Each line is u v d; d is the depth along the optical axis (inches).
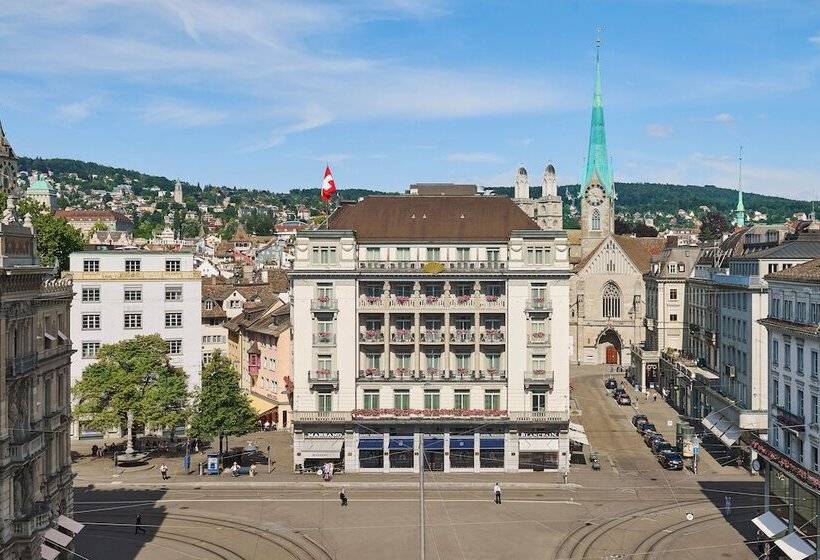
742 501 3503.9
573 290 7736.2
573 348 7775.6
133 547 2915.8
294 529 3137.3
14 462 2261.3
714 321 5241.1
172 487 3772.1
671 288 6471.5
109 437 4795.8
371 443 4023.1
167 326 4795.8
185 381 4490.7
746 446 4079.7
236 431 4050.2
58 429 2704.2
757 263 4362.7
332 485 3806.6
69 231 5561.0
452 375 4025.6
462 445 4020.7
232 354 6176.2
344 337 4025.6
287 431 5108.3
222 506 3452.3
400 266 4013.3
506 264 4008.4
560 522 3218.5
